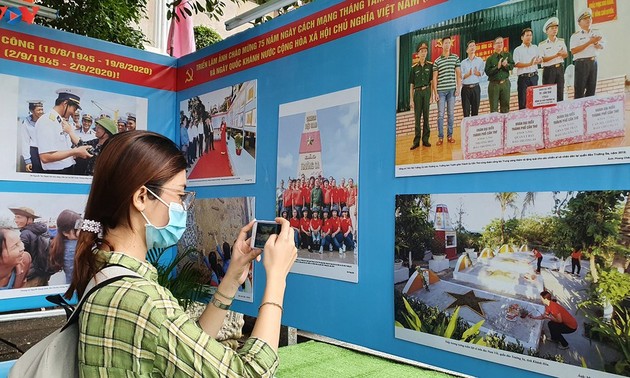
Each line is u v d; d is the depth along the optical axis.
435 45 1.78
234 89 2.70
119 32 4.09
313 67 2.25
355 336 2.01
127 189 1.10
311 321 2.19
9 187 2.56
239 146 2.65
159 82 3.10
